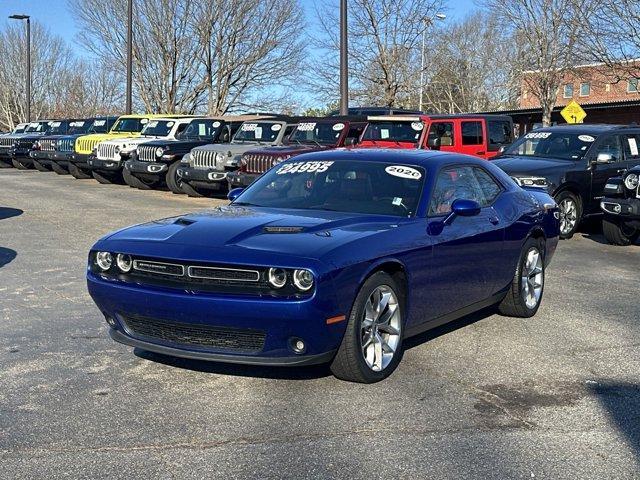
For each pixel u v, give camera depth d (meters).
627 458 4.15
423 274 5.59
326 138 16.77
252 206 6.13
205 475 3.87
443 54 37.44
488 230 6.40
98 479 3.82
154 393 5.03
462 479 3.86
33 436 4.33
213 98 34.53
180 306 4.80
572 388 5.25
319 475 3.89
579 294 8.35
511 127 17.86
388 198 5.93
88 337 6.33
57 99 50.81
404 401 4.94
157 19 34.00
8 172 26.31
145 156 19.03
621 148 13.63
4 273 8.98
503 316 7.30
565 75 31.52
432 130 16.39
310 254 4.76
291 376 5.38
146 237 5.23
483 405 4.90
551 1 28.62
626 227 11.95
